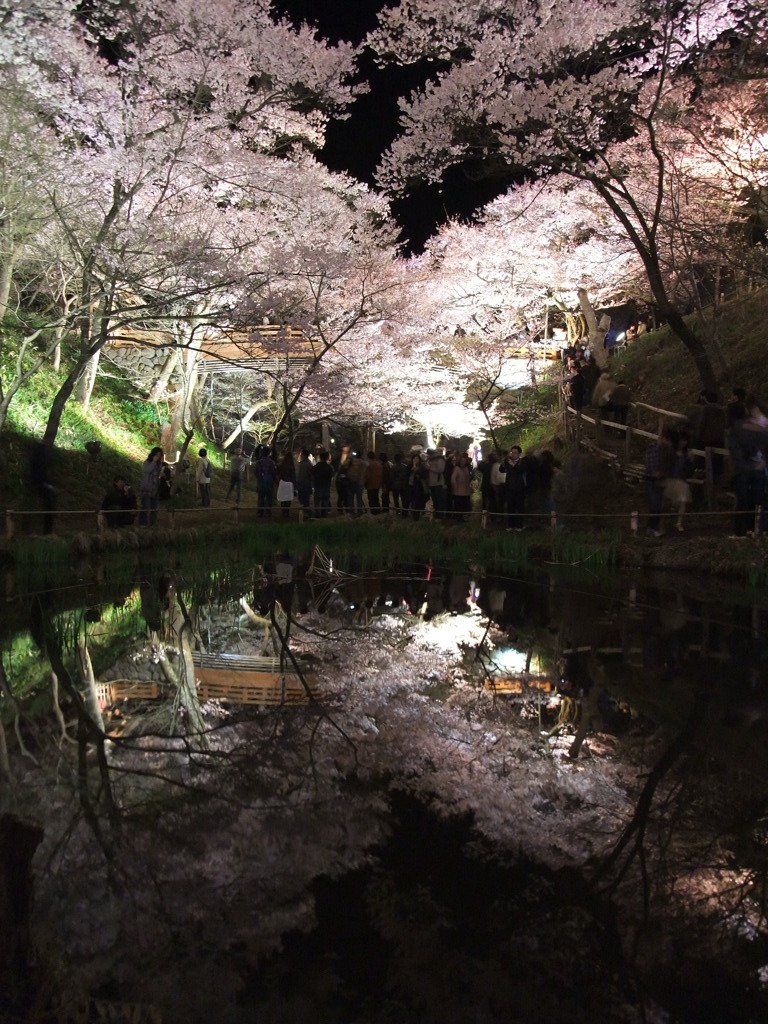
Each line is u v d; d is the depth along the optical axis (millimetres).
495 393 26109
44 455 13328
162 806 3256
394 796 3367
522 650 5988
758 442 9797
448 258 23312
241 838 2969
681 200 16828
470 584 9617
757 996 2047
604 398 16172
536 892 2561
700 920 2408
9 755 3840
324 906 2486
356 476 17797
